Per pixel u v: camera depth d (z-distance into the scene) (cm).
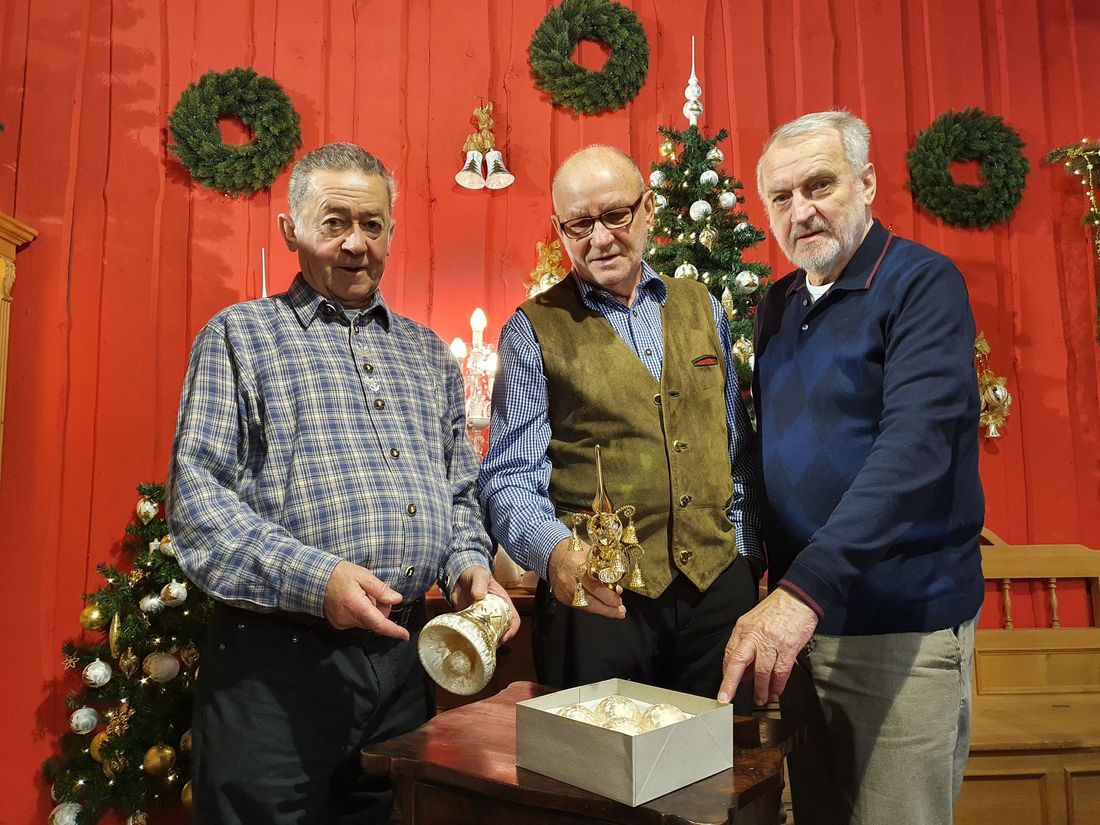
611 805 88
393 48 316
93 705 268
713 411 166
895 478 118
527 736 99
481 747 107
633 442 157
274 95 300
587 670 152
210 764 132
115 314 294
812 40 332
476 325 288
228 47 309
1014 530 314
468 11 320
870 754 139
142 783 242
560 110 320
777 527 154
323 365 144
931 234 326
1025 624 306
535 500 151
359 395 145
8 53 296
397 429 146
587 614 154
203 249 300
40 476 284
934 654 137
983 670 286
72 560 283
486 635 112
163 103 304
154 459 291
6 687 274
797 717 152
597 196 157
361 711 135
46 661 277
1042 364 321
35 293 289
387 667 139
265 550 122
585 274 166
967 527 143
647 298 172
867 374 143
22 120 295
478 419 272
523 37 321
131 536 285
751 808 98
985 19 335
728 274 246
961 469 141
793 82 330
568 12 315
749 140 325
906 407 126
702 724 96
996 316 322
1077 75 335
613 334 164
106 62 302
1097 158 312
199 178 297
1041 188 328
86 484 286
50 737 275
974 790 236
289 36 312
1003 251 326
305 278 151
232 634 134
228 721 131
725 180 260
